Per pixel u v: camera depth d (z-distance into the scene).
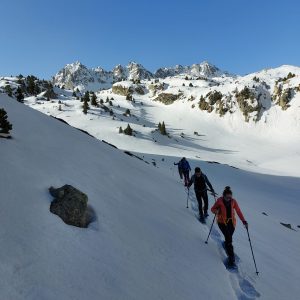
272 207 35.72
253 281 8.55
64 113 141.75
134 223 8.45
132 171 15.66
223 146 135.88
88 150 14.33
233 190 41.59
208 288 7.06
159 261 7.16
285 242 15.64
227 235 9.22
